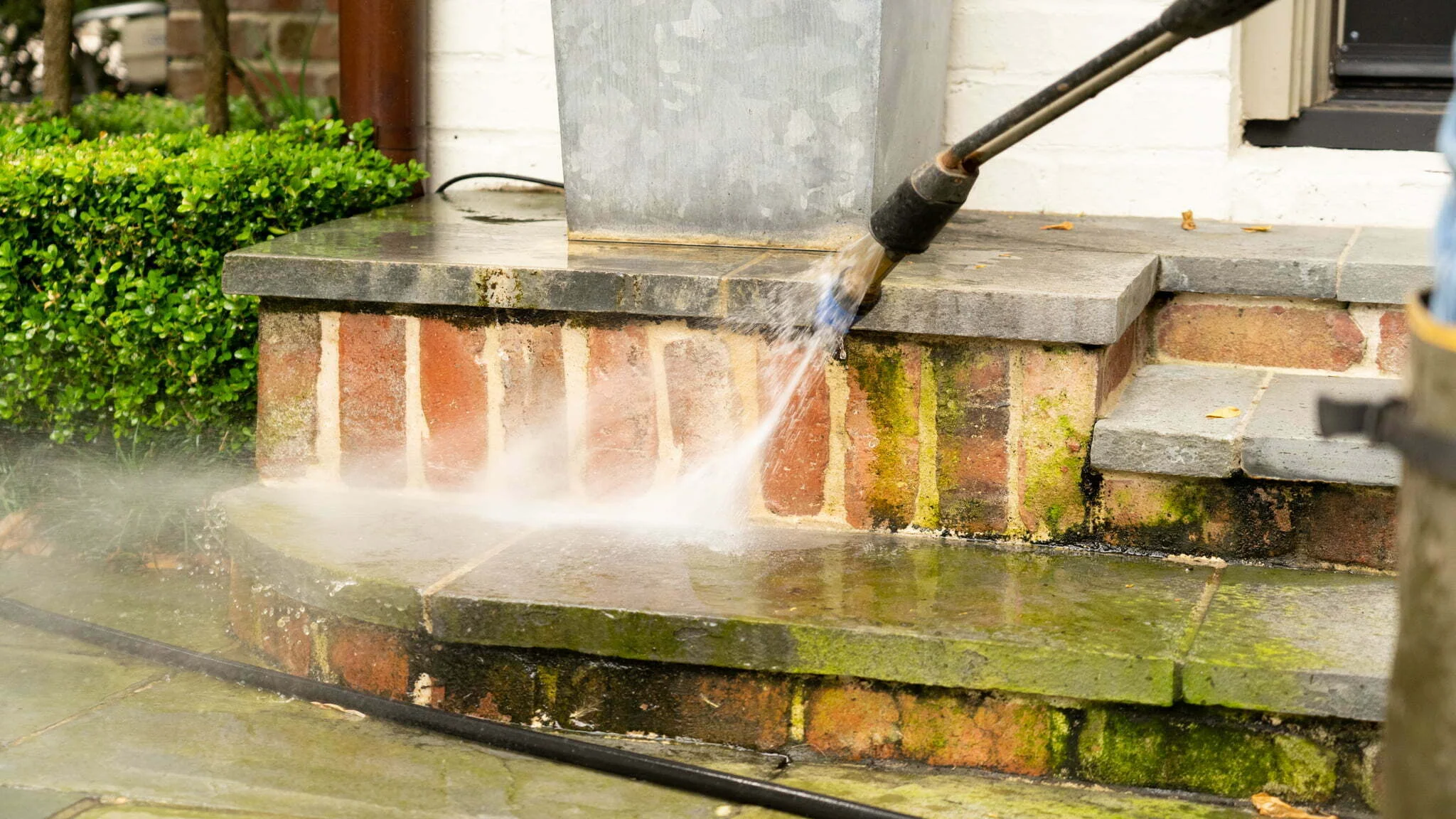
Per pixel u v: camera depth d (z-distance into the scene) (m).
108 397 3.76
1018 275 3.04
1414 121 3.86
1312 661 2.44
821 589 2.78
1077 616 2.64
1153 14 3.79
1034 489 2.98
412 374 3.27
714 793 2.55
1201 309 3.34
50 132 4.36
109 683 3.04
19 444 4.01
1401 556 1.73
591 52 3.42
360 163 4.08
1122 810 2.49
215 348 3.71
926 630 2.58
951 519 3.04
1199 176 3.85
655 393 3.14
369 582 2.84
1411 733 1.70
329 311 3.29
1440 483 1.62
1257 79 3.91
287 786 2.60
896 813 2.43
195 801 2.54
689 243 3.48
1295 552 2.88
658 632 2.68
